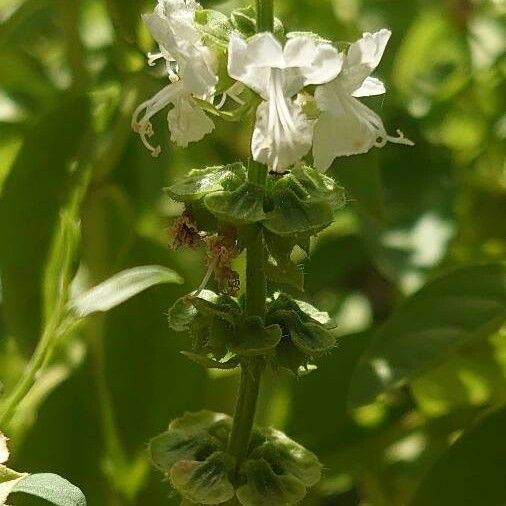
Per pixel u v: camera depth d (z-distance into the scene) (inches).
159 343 8.7
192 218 6.7
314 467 7.1
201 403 8.7
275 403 9.1
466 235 10.4
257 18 6.6
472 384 8.9
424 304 8.1
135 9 8.9
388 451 9.3
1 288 8.9
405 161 10.3
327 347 6.8
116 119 9.2
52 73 11.4
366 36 6.5
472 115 11.1
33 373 7.8
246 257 6.8
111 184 9.5
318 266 10.5
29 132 8.8
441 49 12.1
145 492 8.7
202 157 10.9
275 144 6.4
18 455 8.7
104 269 9.5
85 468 8.7
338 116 6.5
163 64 9.0
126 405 8.6
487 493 8.0
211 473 7.0
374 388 7.9
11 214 8.8
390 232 9.8
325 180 6.8
